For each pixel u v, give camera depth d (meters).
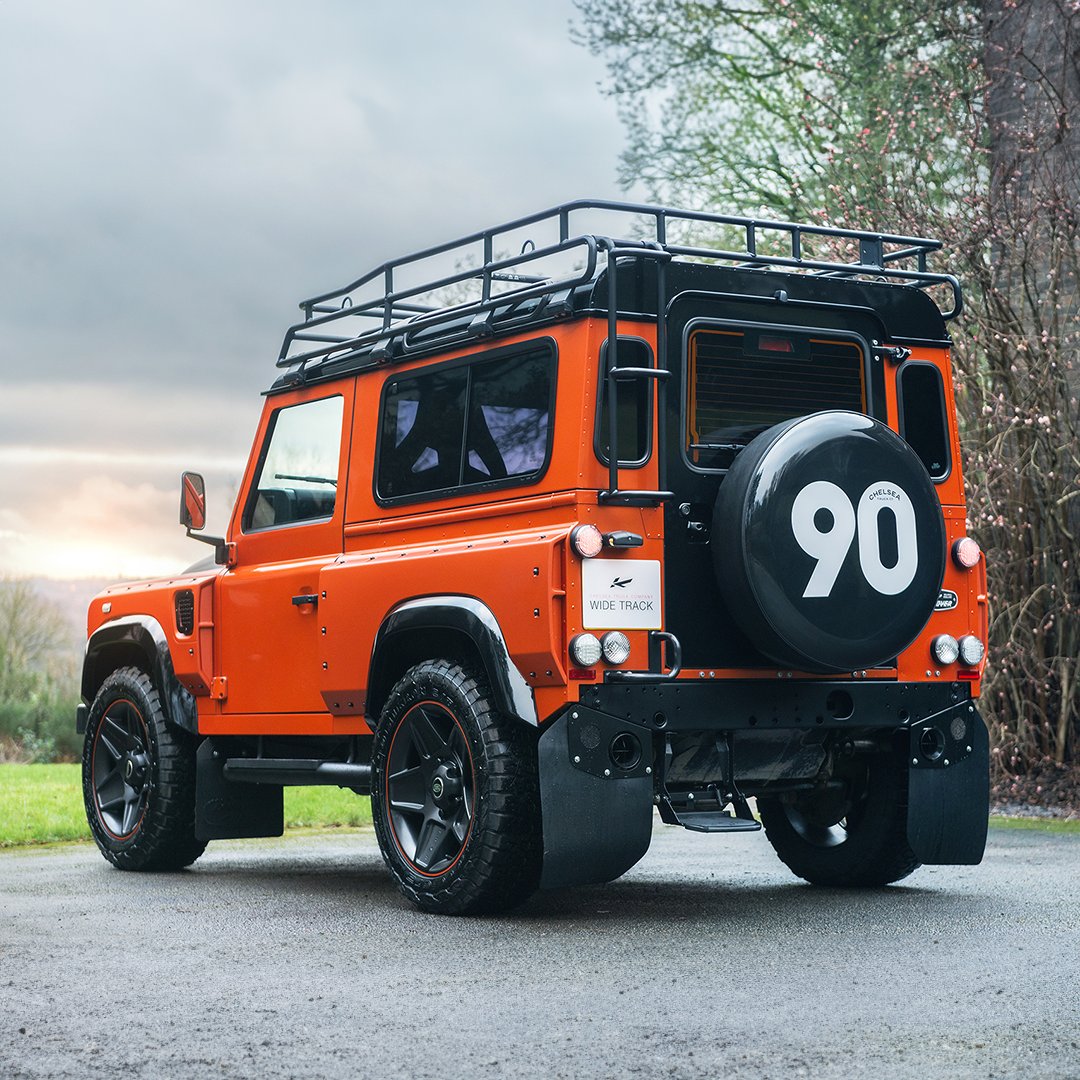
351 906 6.13
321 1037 3.81
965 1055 3.59
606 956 4.91
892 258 6.88
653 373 5.48
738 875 7.29
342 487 6.78
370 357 6.66
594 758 5.41
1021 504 11.02
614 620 5.49
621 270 5.71
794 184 14.78
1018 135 11.37
